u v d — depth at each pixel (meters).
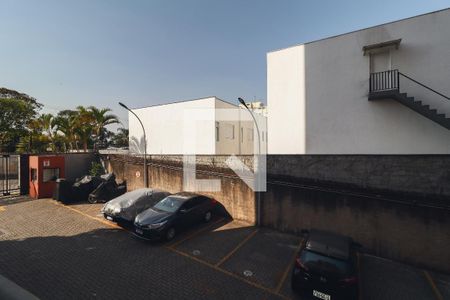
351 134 11.46
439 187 7.50
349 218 8.88
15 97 33.19
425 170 7.68
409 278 7.13
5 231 9.58
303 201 9.80
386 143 10.75
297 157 9.95
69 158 17.47
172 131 20.17
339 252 5.79
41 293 5.79
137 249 8.36
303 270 5.75
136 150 22.42
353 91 11.40
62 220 10.98
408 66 10.31
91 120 21.84
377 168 8.42
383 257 8.29
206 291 6.16
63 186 13.59
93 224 10.62
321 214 9.42
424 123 10.10
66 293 5.82
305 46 12.59
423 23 10.05
